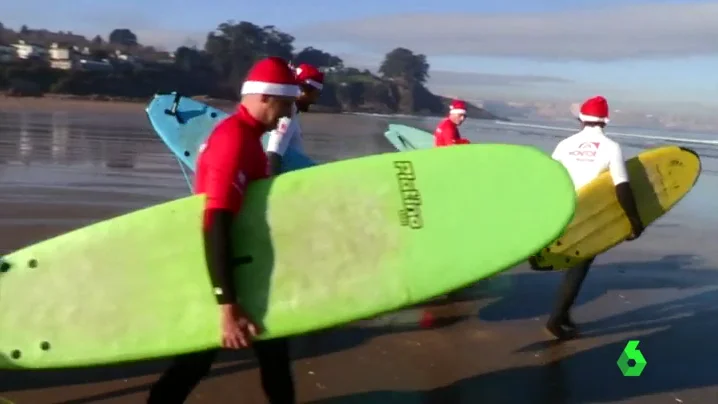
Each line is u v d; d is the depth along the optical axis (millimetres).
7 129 20625
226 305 3014
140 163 14188
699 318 5680
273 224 3229
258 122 3125
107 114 33906
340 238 3250
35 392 3857
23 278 3301
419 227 3271
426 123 55781
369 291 3234
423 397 4008
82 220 8273
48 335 3271
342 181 3295
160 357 3232
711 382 4355
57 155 14680
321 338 4906
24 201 9227
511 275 6738
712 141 41844
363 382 4188
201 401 3818
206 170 3064
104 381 4020
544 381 4301
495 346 4887
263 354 3348
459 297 6035
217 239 2963
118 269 3281
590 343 5008
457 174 3307
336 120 44906
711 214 11516
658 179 5262
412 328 5195
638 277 6996
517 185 3270
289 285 3213
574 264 4984
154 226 3287
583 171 5059
